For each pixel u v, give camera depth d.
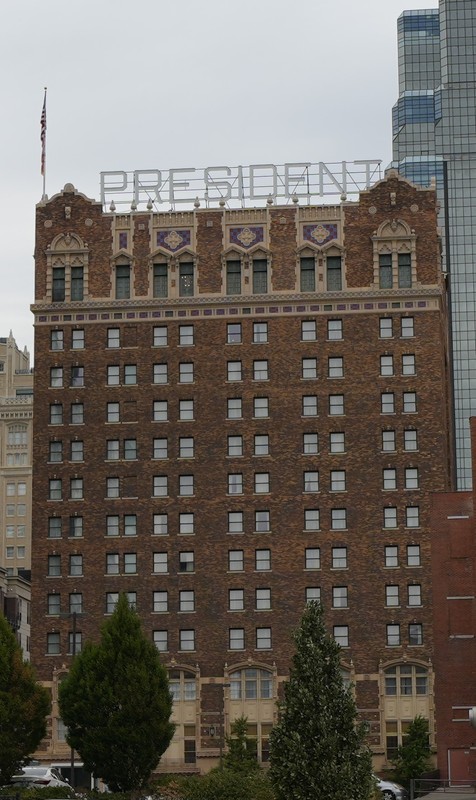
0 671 114.75
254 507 150.75
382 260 155.75
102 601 149.75
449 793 100.38
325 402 152.50
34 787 105.31
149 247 157.62
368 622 146.88
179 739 145.75
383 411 151.88
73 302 156.75
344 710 81.81
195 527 150.75
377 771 142.50
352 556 148.62
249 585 149.00
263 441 152.25
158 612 149.12
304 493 150.50
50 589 150.25
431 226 155.75
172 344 155.25
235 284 156.50
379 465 150.50
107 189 161.50
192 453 152.62
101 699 112.50
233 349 154.62
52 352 156.12
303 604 147.88
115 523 151.62
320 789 79.69
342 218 156.50
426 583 147.25
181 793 98.00
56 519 152.12
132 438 153.50
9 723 112.94
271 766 82.19
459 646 120.31
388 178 157.00
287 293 155.12
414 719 140.38
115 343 155.88
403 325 153.88
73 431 154.00
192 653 147.75
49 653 148.62
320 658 82.56
